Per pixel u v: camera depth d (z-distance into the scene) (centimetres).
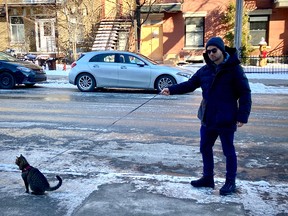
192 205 381
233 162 406
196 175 484
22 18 2617
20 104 1078
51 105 1060
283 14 2253
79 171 492
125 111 967
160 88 1334
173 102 1130
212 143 420
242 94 388
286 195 412
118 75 1357
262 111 991
